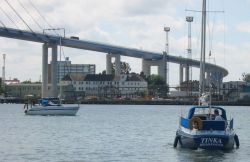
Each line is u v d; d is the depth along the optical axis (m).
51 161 51.34
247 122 124.81
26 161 51.16
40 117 139.50
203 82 64.56
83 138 75.81
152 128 99.38
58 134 83.38
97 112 193.88
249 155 53.59
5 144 66.38
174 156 53.25
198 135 53.09
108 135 81.62
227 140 52.97
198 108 57.94
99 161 51.47
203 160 50.75
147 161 51.28
